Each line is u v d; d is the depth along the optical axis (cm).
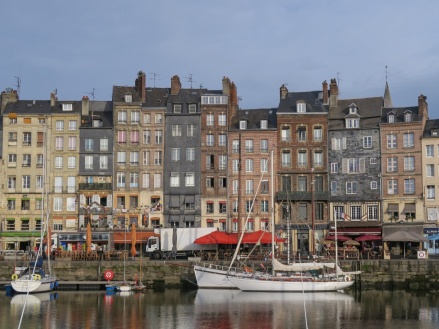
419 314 4747
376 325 4344
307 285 5759
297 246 7862
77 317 4609
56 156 8188
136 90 8400
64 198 8119
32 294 5744
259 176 8025
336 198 7931
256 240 6656
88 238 6738
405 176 7769
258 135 8081
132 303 5228
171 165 8125
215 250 7138
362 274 6241
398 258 6844
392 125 7862
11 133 8219
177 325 4319
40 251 6203
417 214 7681
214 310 4869
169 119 8188
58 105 8412
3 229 8062
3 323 4391
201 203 8062
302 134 8056
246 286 5797
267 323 4381
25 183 8150
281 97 8306
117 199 8119
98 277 6359
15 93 8475
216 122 8162
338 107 8231
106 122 8319
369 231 7712
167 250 7069
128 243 7919
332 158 8019
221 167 8119
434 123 7925
